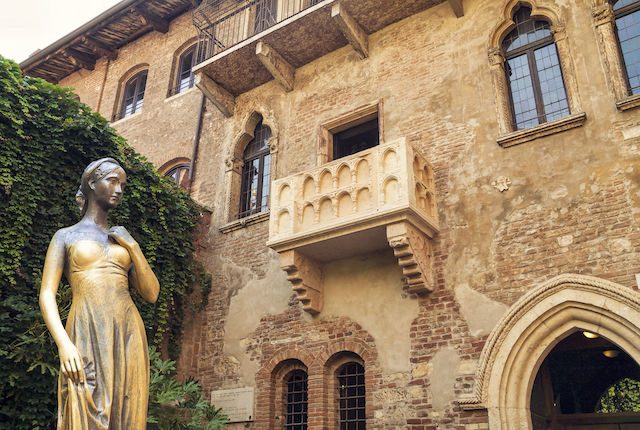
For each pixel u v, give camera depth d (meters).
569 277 7.56
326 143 11.16
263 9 13.68
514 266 8.14
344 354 9.50
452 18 10.37
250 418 9.95
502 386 7.61
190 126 14.54
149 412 7.92
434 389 8.16
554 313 7.59
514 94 9.45
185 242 11.36
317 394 9.32
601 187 7.85
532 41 9.55
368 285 9.46
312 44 11.62
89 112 9.95
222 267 11.66
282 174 11.48
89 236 3.97
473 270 8.46
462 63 9.90
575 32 8.89
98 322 3.65
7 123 8.73
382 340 8.96
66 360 3.44
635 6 8.76
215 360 10.91
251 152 12.79
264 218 11.38
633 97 7.89
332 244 9.23
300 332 9.97
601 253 7.53
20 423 7.47
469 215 8.80
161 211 10.80
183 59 16.38
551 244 7.96
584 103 8.40
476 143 9.17
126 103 17.28
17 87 8.98
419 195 8.73
